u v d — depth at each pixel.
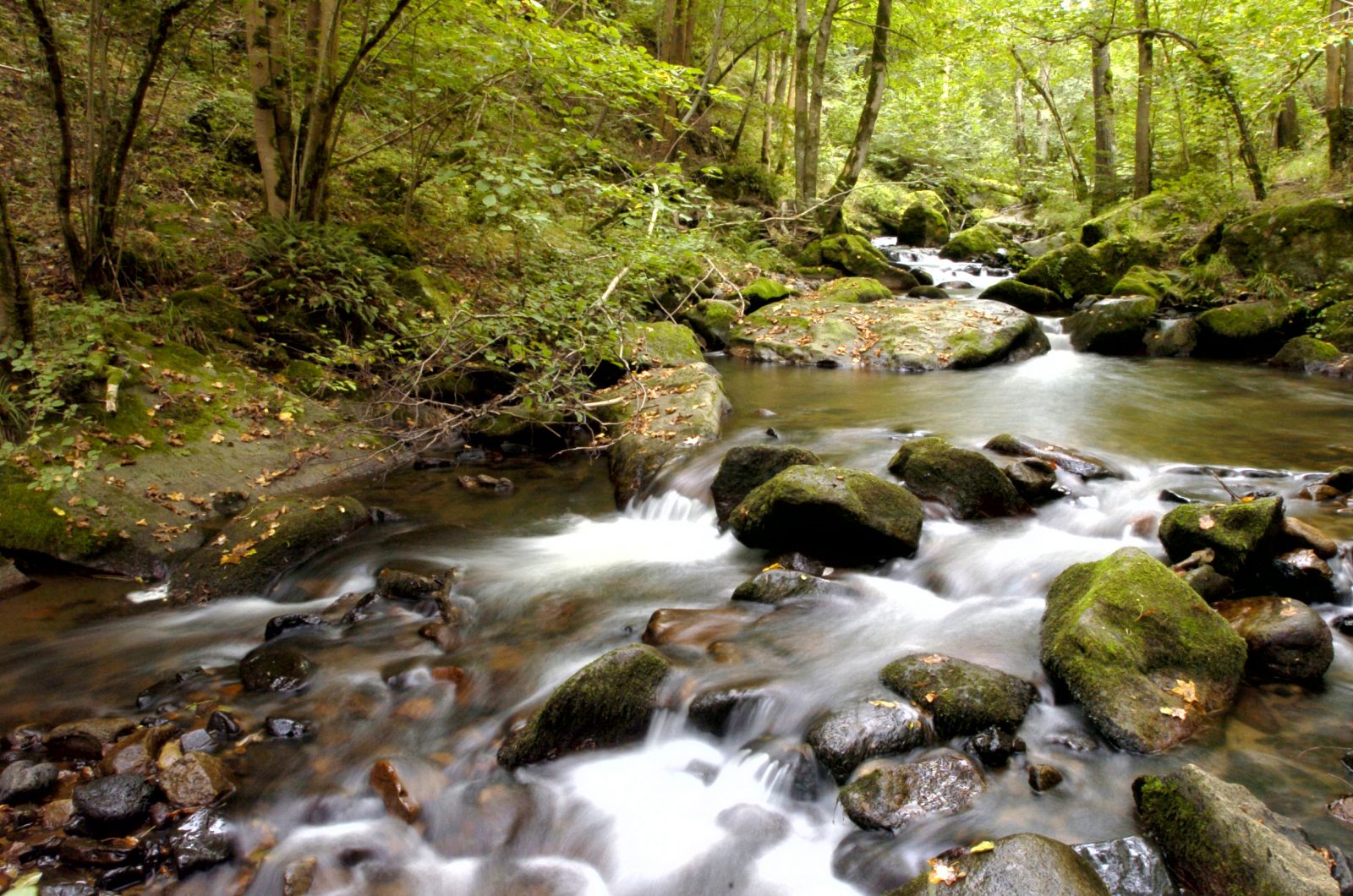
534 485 7.46
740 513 5.73
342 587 5.43
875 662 4.16
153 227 8.91
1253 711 3.66
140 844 3.27
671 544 6.11
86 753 3.80
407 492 7.16
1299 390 9.44
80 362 6.37
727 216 19.06
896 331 12.39
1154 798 3.03
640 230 9.53
